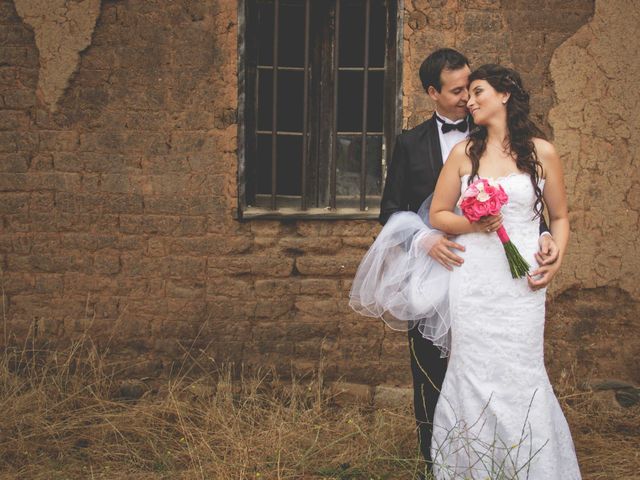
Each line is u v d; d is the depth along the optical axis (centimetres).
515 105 363
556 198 372
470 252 365
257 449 450
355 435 477
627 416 514
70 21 513
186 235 527
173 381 531
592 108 521
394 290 394
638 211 525
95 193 525
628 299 531
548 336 533
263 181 543
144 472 437
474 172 361
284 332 532
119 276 529
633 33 516
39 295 530
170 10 514
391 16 527
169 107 520
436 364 402
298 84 538
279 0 530
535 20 518
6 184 523
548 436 362
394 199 407
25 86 518
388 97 534
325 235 530
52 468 435
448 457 373
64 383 520
